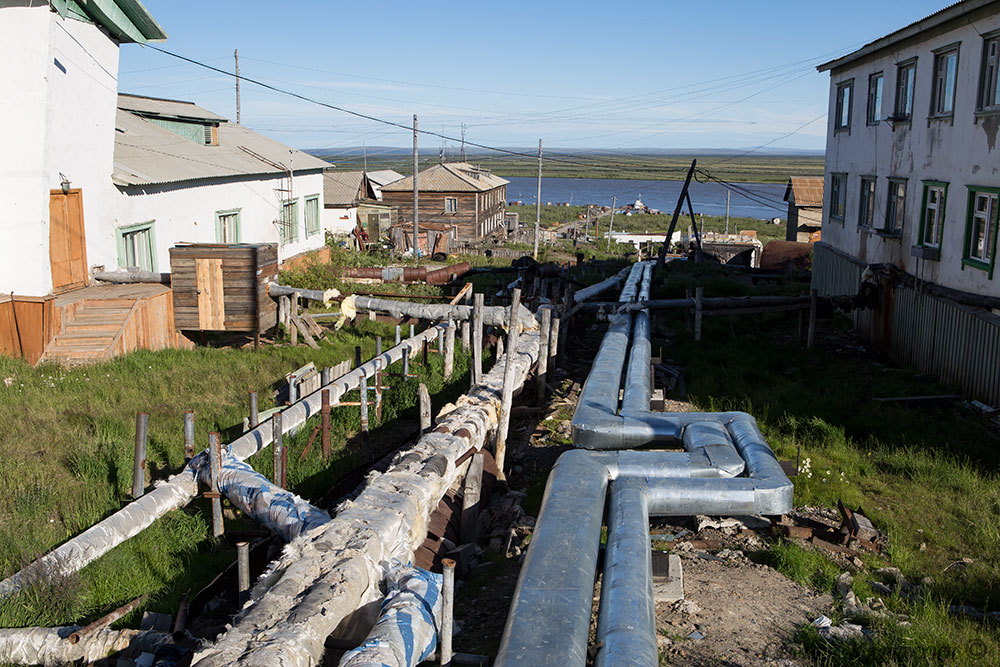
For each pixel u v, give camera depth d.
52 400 12.38
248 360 15.92
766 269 36.09
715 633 6.55
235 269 16.98
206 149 25.39
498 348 14.96
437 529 8.03
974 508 9.89
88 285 16.92
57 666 5.86
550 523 6.80
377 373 12.76
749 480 7.89
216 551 8.27
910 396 14.97
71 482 9.48
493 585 7.70
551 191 165.25
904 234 19.14
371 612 5.80
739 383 15.62
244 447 9.24
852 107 23.75
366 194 53.03
